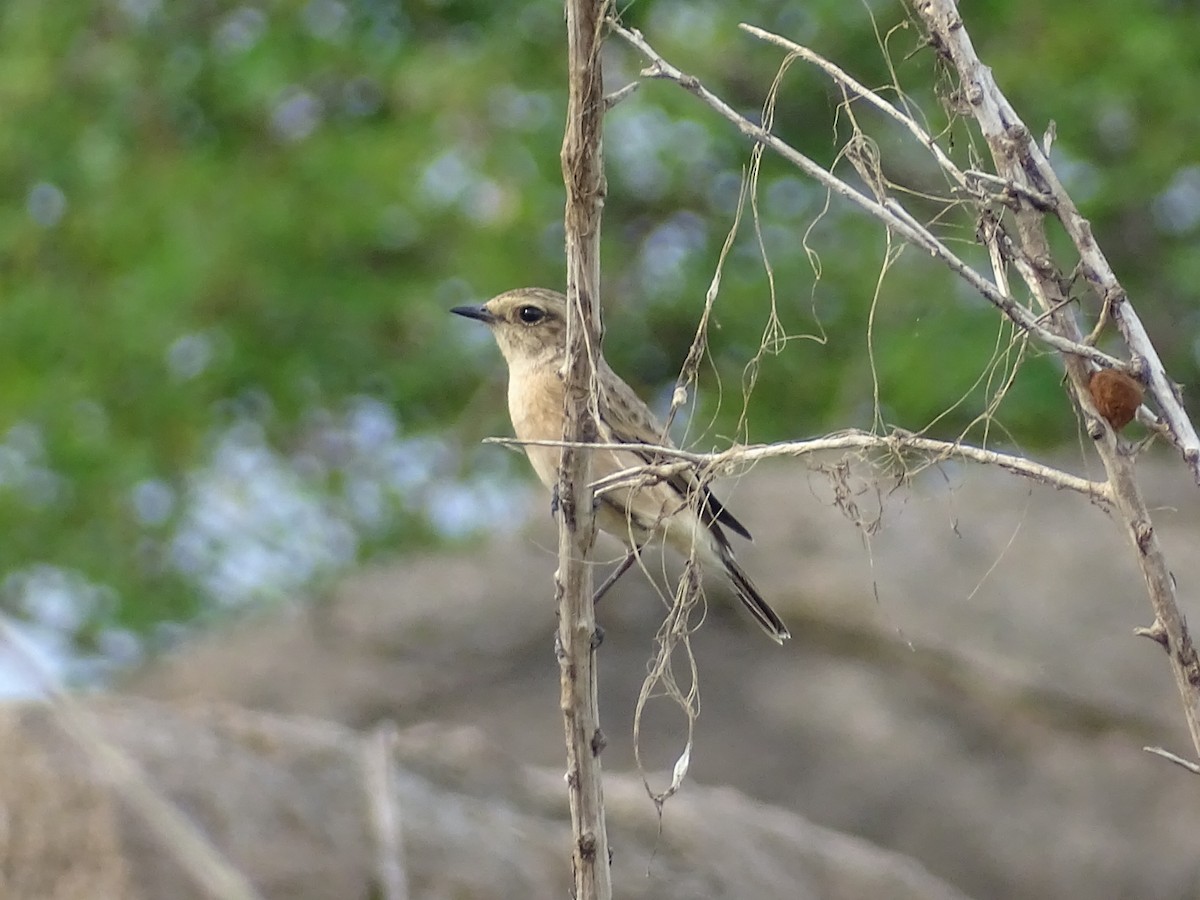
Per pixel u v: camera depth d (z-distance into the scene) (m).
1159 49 19.44
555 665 14.98
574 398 5.54
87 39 22.16
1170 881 13.12
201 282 19.94
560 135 20.59
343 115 21.95
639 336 21.78
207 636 16.62
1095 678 14.10
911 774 13.68
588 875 5.65
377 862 9.05
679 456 5.34
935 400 17.83
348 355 20.97
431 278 20.86
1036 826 13.44
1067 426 17.72
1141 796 13.57
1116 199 19.67
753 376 6.04
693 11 20.86
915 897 10.55
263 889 8.62
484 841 9.49
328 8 21.69
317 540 21.14
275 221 20.17
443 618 15.27
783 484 16.33
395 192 20.33
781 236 20.30
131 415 20.64
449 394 22.02
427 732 10.40
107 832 8.48
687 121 19.84
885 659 14.49
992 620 14.49
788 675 14.44
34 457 20.48
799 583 14.91
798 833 10.72
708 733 14.03
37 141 21.31
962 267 5.04
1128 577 14.84
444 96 20.69
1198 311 20.66
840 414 18.55
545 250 20.62
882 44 5.54
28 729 8.81
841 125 19.61
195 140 21.89
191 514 20.75
